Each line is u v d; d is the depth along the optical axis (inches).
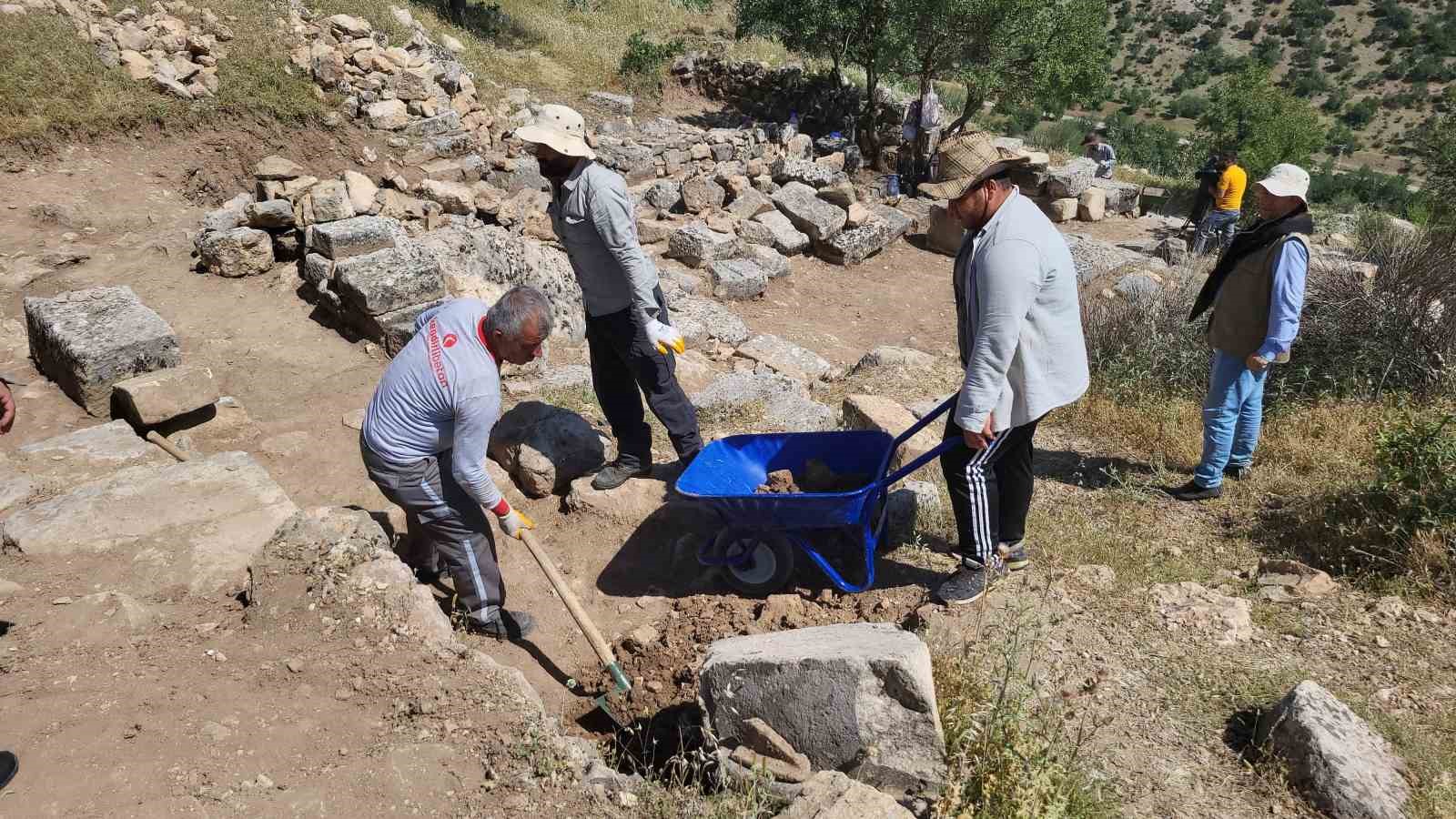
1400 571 166.4
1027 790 110.0
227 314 278.5
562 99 608.7
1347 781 114.3
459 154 437.7
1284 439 222.5
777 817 105.5
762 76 697.0
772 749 118.9
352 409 236.5
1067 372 145.4
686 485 162.2
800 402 246.5
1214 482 198.4
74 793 104.4
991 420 145.9
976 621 151.8
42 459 185.8
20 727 113.9
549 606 172.9
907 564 174.7
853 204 501.7
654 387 180.7
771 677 119.1
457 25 639.8
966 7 561.3
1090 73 625.3
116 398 215.5
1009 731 118.6
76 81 358.0
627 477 195.2
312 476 205.0
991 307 138.2
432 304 267.1
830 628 132.0
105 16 394.9
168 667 129.2
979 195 139.5
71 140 344.2
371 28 490.3
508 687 130.4
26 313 238.8
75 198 322.7
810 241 481.4
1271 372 258.1
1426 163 720.3
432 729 121.4
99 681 124.5
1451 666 142.3
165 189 347.9
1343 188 1664.6
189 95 378.0
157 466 179.8
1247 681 141.3
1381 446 182.4
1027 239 137.7
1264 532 186.4
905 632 125.1
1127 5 4493.1
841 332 394.0
